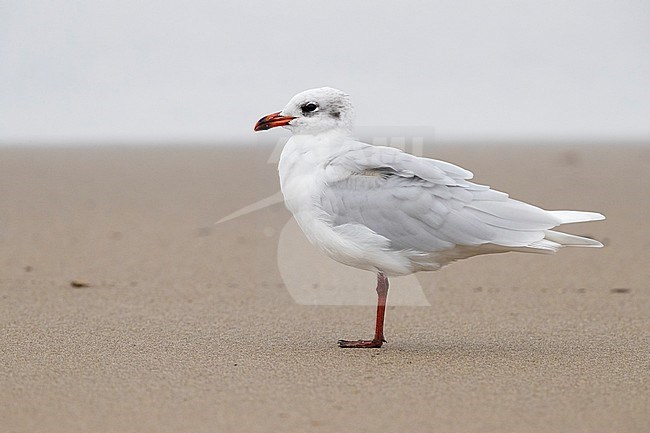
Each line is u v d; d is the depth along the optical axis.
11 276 17.53
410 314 14.30
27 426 8.55
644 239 21.73
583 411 9.03
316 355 11.41
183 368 10.67
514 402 9.32
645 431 8.48
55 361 10.98
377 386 9.89
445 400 9.37
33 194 32.50
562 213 11.42
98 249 21.00
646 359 11.23
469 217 11.29
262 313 14.27
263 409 9.05
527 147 57.16
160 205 29.36
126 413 8.92
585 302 15.07
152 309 14.48
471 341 12.35
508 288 16.41
